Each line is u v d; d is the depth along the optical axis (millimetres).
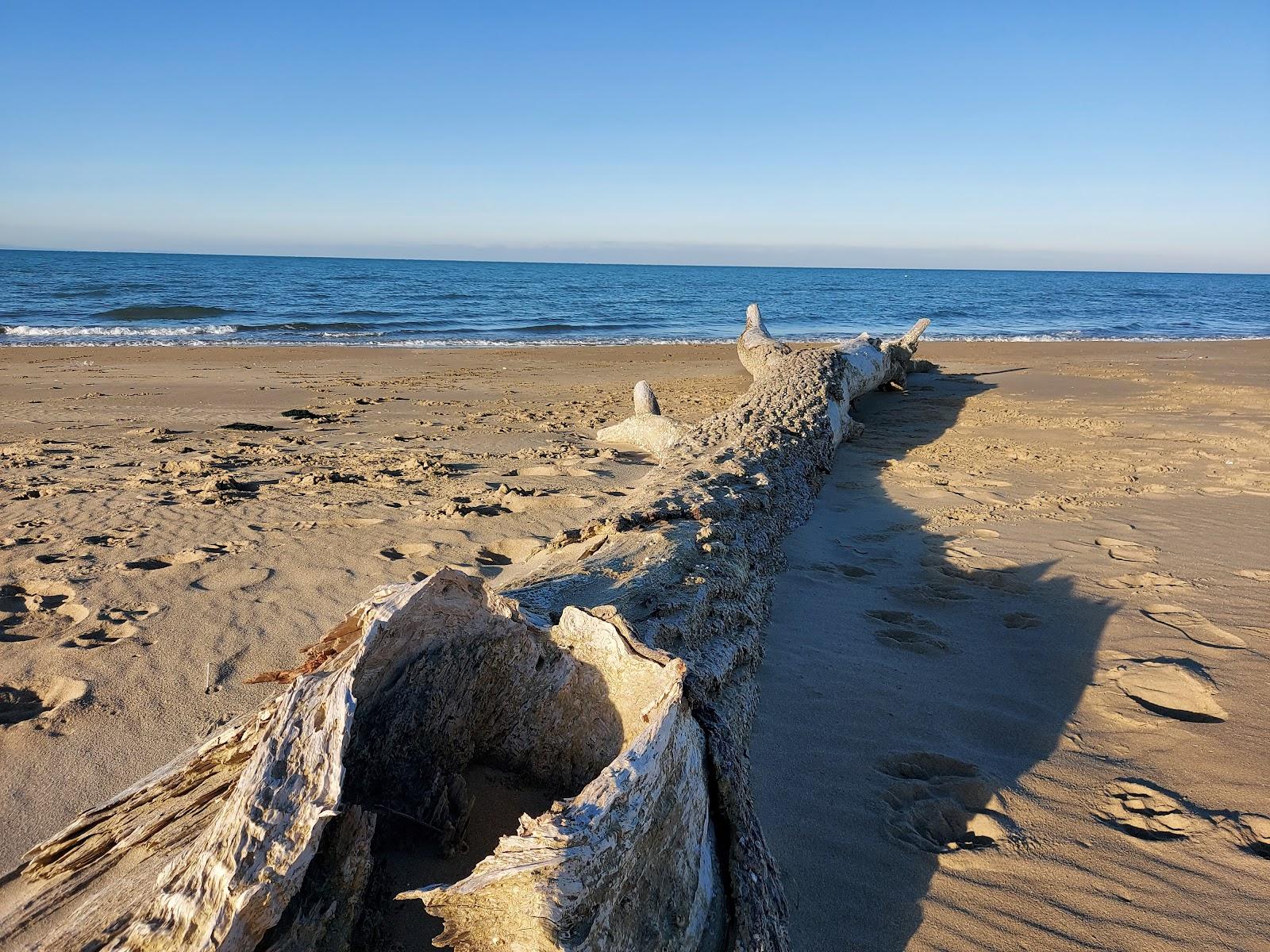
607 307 36812
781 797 2738
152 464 6891
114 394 11008
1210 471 7230
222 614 3855
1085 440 8695
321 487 6168
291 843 1637
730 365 16203
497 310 33281
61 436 8016
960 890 2367
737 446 6027
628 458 7547
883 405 11156
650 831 1795
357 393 11664
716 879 2100
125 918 1754
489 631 2303
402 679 2201
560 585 3041
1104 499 6344
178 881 1685
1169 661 3684
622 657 2240
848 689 3438
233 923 1556
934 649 3816
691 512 4211
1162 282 114938
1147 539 5359
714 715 2213
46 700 3182
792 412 7344
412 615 2090
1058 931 2221
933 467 7461
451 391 12148
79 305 29188
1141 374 14164
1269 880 2402
